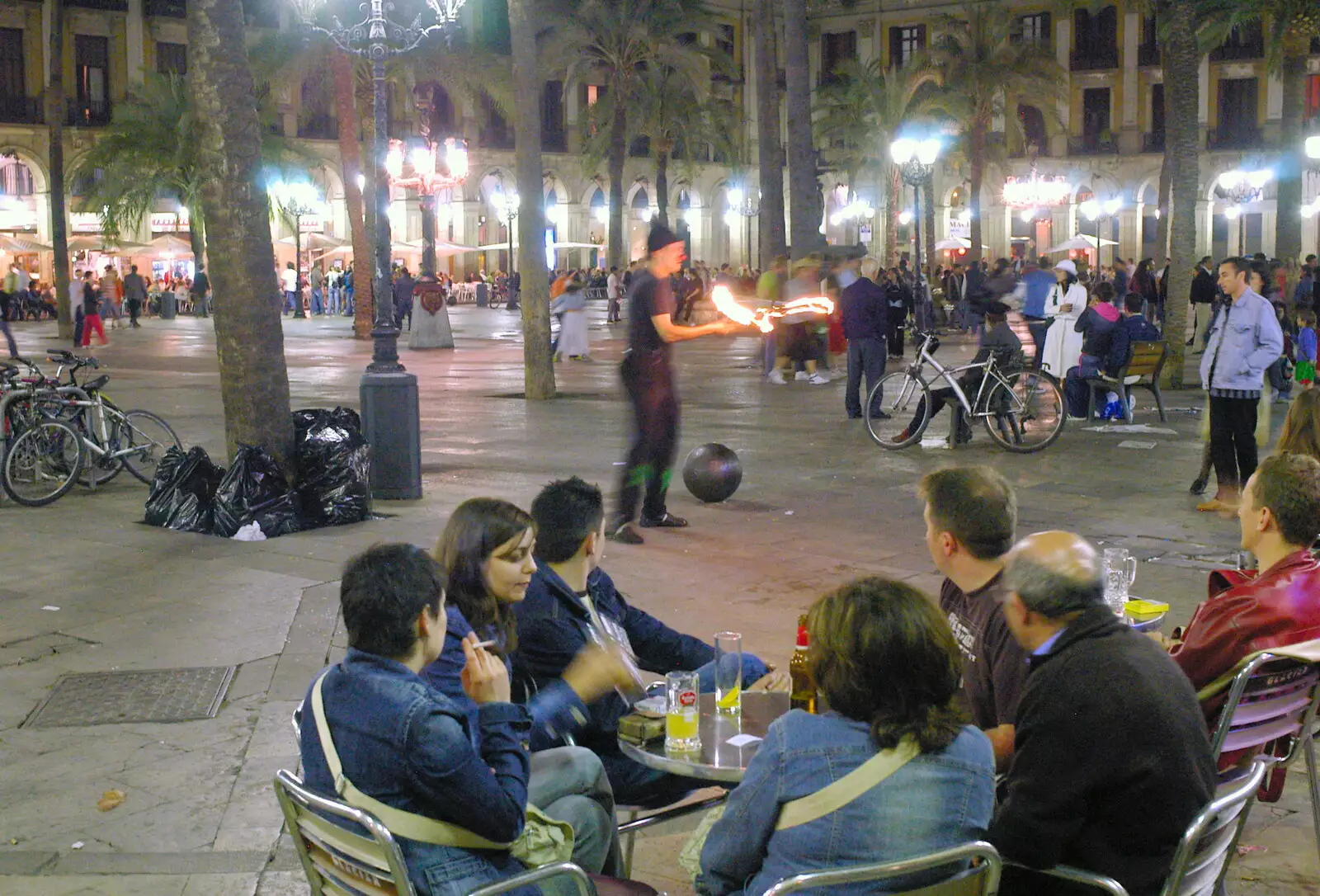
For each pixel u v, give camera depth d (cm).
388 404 1065
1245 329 984
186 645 689
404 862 288
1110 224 6212
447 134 5972
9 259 5309
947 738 267
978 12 4891
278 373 973
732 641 376
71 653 679
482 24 4706
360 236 3569
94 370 2414
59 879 436
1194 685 392
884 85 4922
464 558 374
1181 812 287
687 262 4797
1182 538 919
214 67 935
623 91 4359
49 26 5134
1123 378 1517
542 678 400
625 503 906
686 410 1702
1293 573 396
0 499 1094
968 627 366
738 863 279
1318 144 2797
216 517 952
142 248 5328
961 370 1336
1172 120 1919
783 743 272
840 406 1744
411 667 305
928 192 4459
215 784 514
